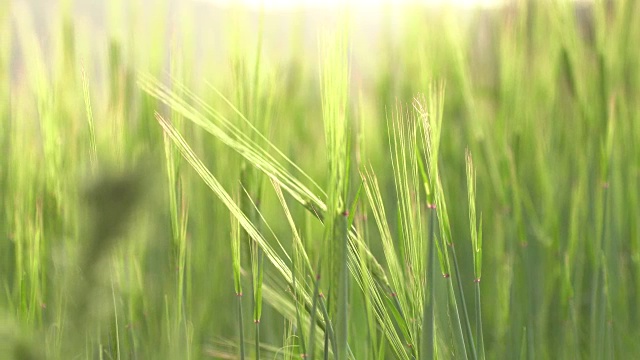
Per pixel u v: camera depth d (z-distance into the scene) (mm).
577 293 1502
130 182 519
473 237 1096
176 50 1196
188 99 1167
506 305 1367
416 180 1058
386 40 1840
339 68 1012
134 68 1380
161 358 1173
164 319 1203
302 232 1331
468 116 1780
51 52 1331
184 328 1170
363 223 1161
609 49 1520
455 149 1772
